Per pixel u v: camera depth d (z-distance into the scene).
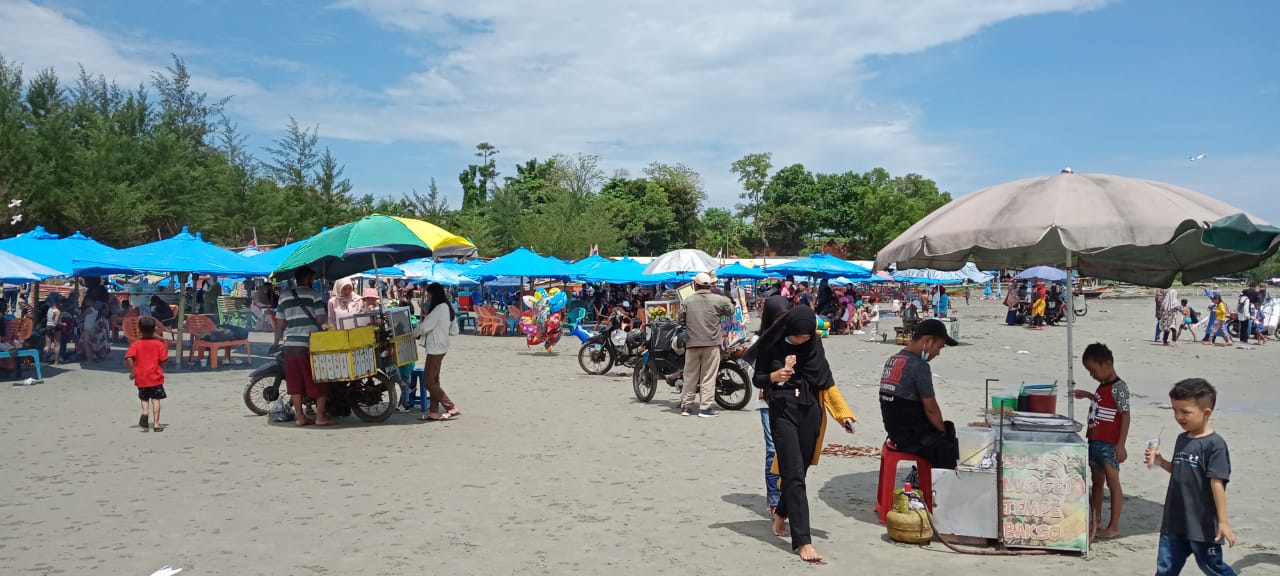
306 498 7.00
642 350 13.67
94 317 18.12
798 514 5.53
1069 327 6.77
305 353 10.52
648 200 91.56
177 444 9.37
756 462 8.60
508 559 5.48
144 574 5.11
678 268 23.58
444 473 7.99
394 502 6.89
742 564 5.43
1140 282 7.22
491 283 39.81
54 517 6.36
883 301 57.25
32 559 5.38
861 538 6.04
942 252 5.95
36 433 10.02
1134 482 7.85
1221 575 4.47
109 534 5.94
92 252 18.16
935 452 6.21
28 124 43.44
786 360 5.65
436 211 66.81
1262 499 7.20
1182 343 25.83
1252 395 14.30
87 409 11.91
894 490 6.32
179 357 17.31
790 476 5.58
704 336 11.60
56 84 46.44
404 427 10.58
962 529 5.90
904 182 107.81
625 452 9.08
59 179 41.06
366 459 8.61
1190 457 4.56
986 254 7.37
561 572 5.24
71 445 9.28
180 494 7.10
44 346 18.03
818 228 121.00
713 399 11.72
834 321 30.44
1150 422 11.39
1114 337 28.44
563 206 68.81
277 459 8.59
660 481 7.73
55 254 17.55
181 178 47.66
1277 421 11.48
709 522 6.40
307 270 10.81
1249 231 5.13
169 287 25.48
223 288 34.62
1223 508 4.39
